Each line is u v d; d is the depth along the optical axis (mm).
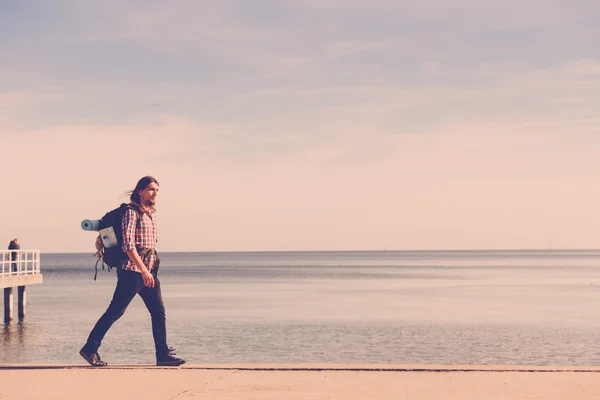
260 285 75750
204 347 24656
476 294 58969
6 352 23594
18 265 28250
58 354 23094
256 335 28203
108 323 6703
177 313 39281
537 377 5480
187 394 4906
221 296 55719
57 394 4918
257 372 5809
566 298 53750
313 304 46969
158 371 5879
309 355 22828
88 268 167500
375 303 48000
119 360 21391
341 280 90250
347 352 23562
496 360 21828
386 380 5398
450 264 197250
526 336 28328
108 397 4816
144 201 6863
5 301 33750
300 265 193500
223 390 5043
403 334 28828
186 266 187000
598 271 128500
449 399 4703
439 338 27578
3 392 5000
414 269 146125
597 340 27031
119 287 6734
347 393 4918
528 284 78000
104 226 6723
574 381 5312
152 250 6836
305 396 4824
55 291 65188
